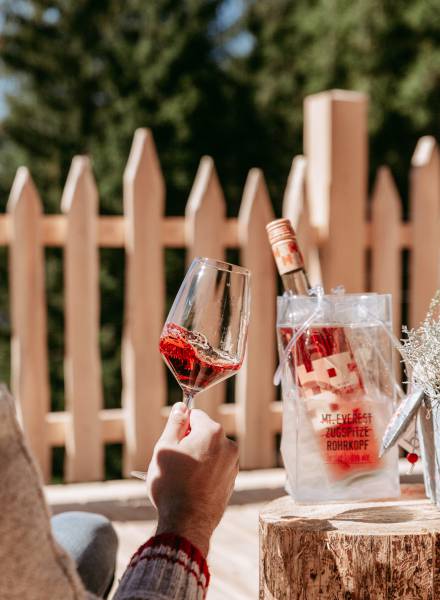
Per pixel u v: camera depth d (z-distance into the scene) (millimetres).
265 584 1232
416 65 9305
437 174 3672
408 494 1395
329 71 9773
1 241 3096
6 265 9742
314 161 3516
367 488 1308
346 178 3438
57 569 684
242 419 3422
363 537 1166
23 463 668
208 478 931
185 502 909
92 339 3213
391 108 9438
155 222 3244
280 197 10062
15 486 657
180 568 851
